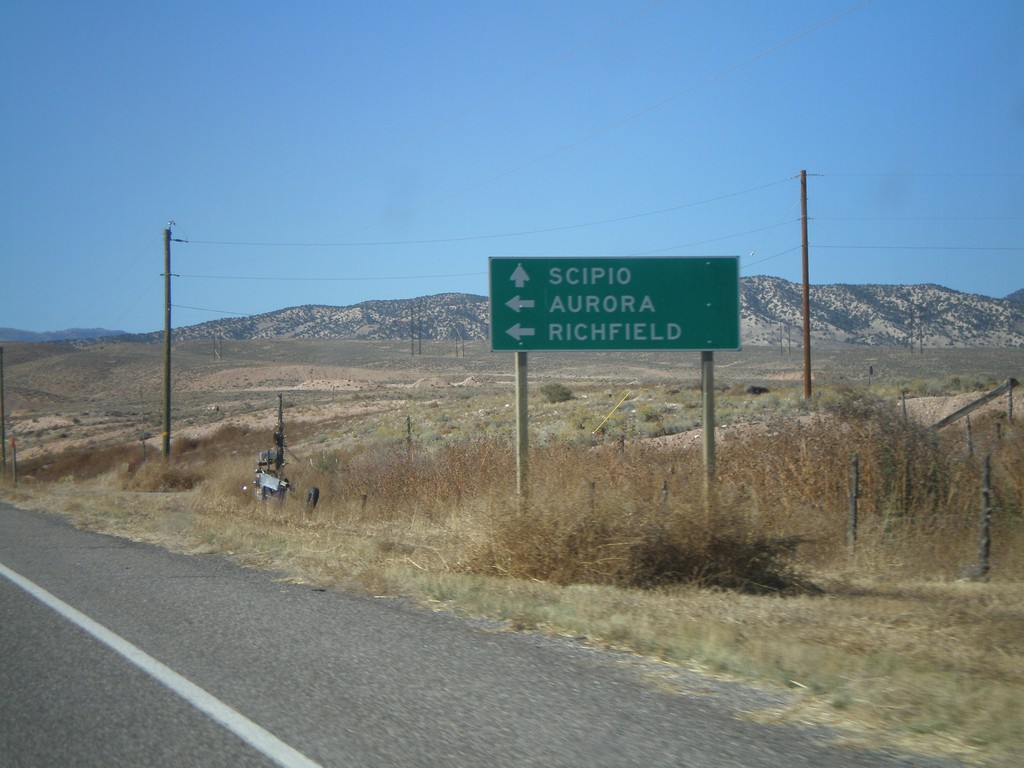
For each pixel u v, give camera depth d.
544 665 7.95
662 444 25.53
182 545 16.02
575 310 14.44
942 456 17.34
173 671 7.78
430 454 25.75
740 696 7.05
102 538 17.41
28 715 6.68
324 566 13.08
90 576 12.70
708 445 14.41
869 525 15.36
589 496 13.41
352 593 11.41
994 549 14.57
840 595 12.27
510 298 14.38
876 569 14.12
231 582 12.19
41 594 11.32
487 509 13.88
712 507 12.98
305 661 8.09
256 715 6.62
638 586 12.52
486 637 9.02
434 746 5.98
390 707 6.78
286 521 21.16
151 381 129.12
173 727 6.41
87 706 6.88
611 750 5.89
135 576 12.70
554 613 9.89
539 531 13.05
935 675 7.65
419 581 11.90
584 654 8.35
